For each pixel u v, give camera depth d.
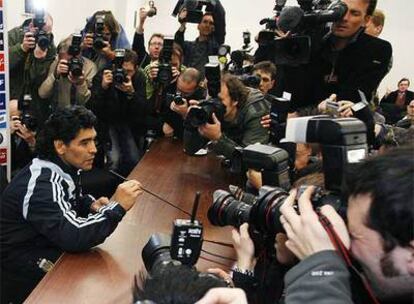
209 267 1.38
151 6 4.29
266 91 2.71
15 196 1.63
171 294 0.65
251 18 6.61
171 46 2.72
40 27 3.43
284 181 1.02
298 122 0.82
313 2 1.52
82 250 1.47
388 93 5.99
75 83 3.27
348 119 0.80
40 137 1.74
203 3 2.74
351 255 0.67
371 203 0.61
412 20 6.34
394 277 0.63
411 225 0.58
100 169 3.08
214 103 2.02
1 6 2.39
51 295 1.24
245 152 1.06
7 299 1.68
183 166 2.44
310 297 0.64
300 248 0.71
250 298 0.96
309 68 1.79
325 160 0.79
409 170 0.60
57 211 1.56
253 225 0.97
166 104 2.87
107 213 1.54
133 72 3.16
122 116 3.20
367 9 1.67
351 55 1.76
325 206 0.72
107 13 3.60
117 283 1.32
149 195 1.96
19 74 3.39
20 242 1.65
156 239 1.13
